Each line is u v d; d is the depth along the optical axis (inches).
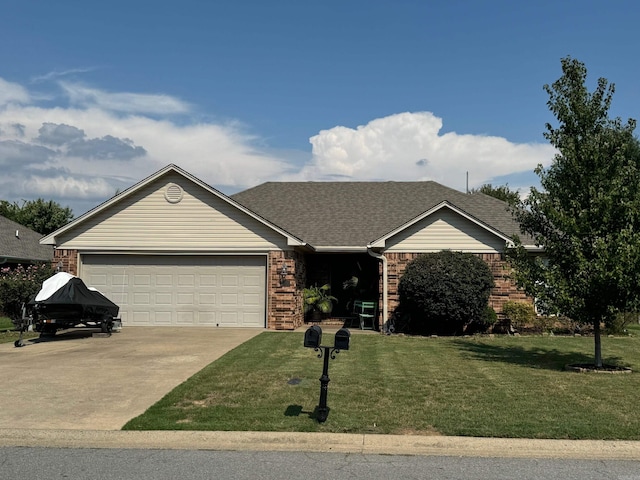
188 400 315.3
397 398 319.6
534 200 459.8
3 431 261.6
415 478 211.0
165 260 735.1
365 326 794.8
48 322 580.7
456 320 667.4
